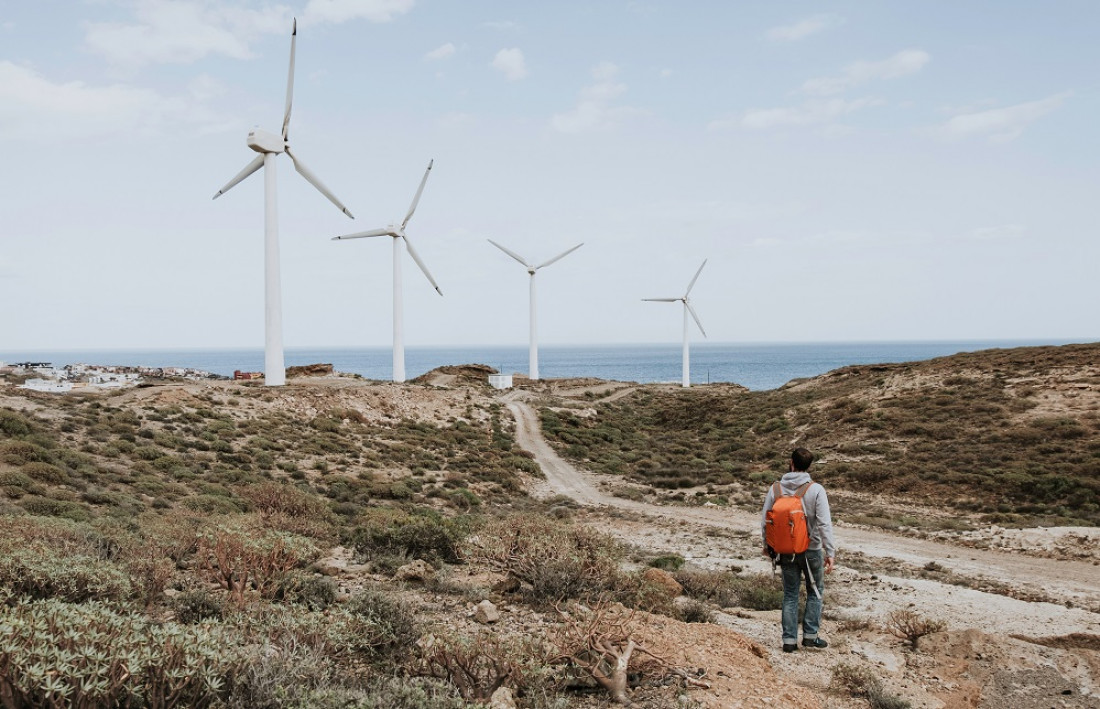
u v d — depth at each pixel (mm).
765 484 48875
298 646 6176
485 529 13805
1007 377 60469
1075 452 42656
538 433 74312
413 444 58188
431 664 6434
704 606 11789
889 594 17438
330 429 58156
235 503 25047
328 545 16078
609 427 84000
